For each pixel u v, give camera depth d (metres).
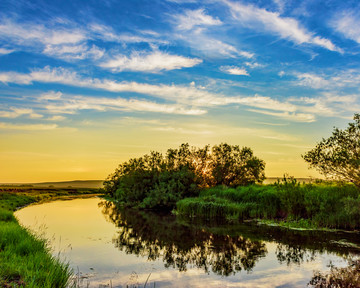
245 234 15.90
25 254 9.38
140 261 11.09
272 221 19.72
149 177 35.75
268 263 10.73
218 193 28.61
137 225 19.62
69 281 8.30
